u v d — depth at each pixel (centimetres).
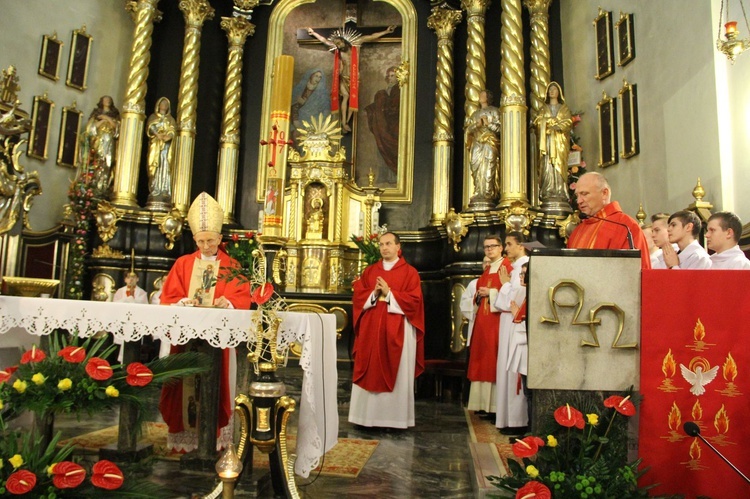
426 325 1028
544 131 942
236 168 1158
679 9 755
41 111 996
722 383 267
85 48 1081
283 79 888
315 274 1016
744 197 628
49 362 293
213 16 1197
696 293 274
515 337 545
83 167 1028
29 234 918
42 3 1012
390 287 602
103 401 287
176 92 1167
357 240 909
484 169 988
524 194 950
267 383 348
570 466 272
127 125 1063
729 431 264
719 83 668
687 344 272
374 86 1173
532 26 1042
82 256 981
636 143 846
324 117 1166
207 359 338
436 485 395
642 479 269
